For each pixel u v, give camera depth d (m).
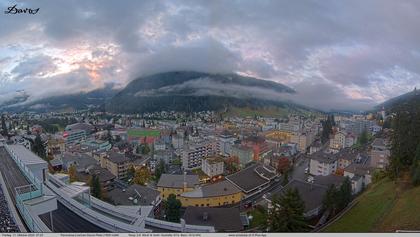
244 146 67.31
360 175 37.72
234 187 39.97
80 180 43.66
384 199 25.31
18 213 18.02
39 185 20.53
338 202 26.95
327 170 46.50
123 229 17.69
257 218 30.36
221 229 25.94
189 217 27.80
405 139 28.14
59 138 74.44
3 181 24.52
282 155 62.09
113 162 54.06
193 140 77.50
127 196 33.75
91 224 18.47
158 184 40.41
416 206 21.64
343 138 63.94
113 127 104.31
